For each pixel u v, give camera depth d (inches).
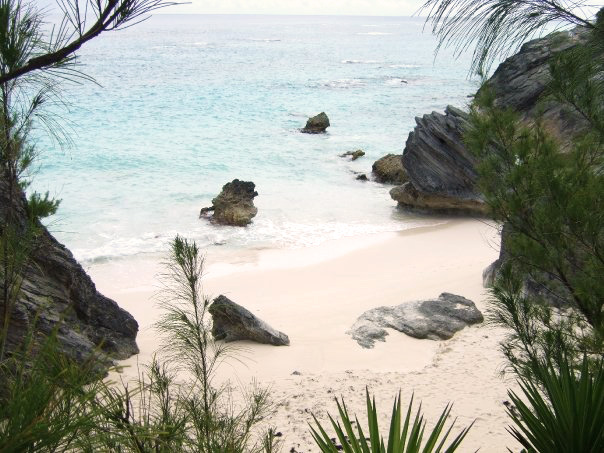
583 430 122.1
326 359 622.8
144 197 1314.0
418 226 1191.6
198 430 168.1
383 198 1374.3
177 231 1129.4
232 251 1050.1
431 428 457.7
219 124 2149.4
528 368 245.6
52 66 113.2
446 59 5344.5
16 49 108.4
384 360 617.6
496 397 504.7
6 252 140.5
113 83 3201.3
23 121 149.6
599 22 194.2
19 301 426.9
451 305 730.8
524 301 258.8
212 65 4407.0
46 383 83.5
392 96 2928.2
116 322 613.3
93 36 104.5
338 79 3604.8
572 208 242.4
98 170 1501.0
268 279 922.1
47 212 289.9
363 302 804.6
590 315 249.3
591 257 247.6
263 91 3016.7
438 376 560.7
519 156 261.3
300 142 1895.9
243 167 1587.1
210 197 1332.4
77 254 997.8
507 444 424.2
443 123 1200.2
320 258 1019.9
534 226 261.7
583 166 251.3
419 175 1226.0
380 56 5625.0
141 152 1697.8
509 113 275.3
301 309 791.1
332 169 1600.6
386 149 1825.8
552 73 240.5
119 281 903.7
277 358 625.0
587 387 127.3
